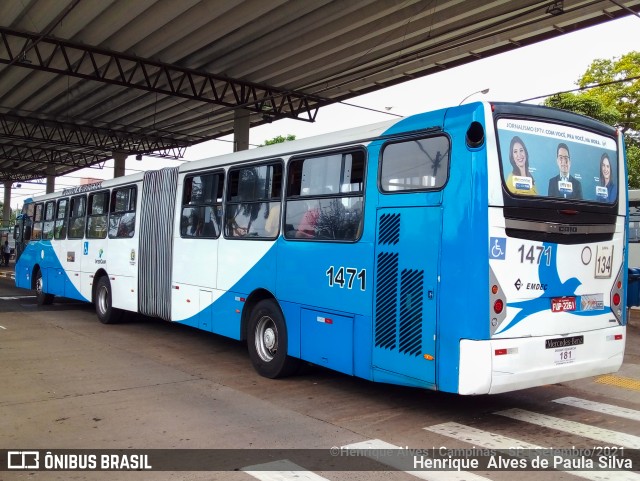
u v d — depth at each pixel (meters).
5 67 18.94
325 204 6.45
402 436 5.17
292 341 6.80
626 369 8.33
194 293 8.76
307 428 5.36
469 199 4.91
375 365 5.63
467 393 4.80
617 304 5.86
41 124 26.55
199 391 6.65
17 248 16.59
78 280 12.84
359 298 5.86
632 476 4.29
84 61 18.05
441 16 13.24
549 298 5.23
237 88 20.45
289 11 13.50
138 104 23.56
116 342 9.73
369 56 16.31
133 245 10.64
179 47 16.42
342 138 6.31
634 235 16.02
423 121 5.40
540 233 5.19
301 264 6.70
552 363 5.22
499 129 5.06
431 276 5.14
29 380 7.03
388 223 5.61
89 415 5.67
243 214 7.83
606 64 26.28
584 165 5.66
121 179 11.30
